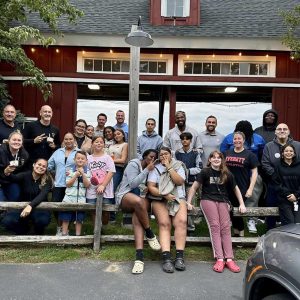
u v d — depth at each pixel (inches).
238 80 353.1
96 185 199.0
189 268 171.5
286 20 326.3
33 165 198.8
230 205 190.9
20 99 351.6
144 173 180.1
